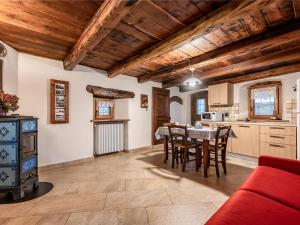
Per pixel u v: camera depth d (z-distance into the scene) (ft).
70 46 9.35
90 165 11.73
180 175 9.88
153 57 9.44
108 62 12.03
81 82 12.48
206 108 19.60
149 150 16.60
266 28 7.36
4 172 6.90
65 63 10.83
